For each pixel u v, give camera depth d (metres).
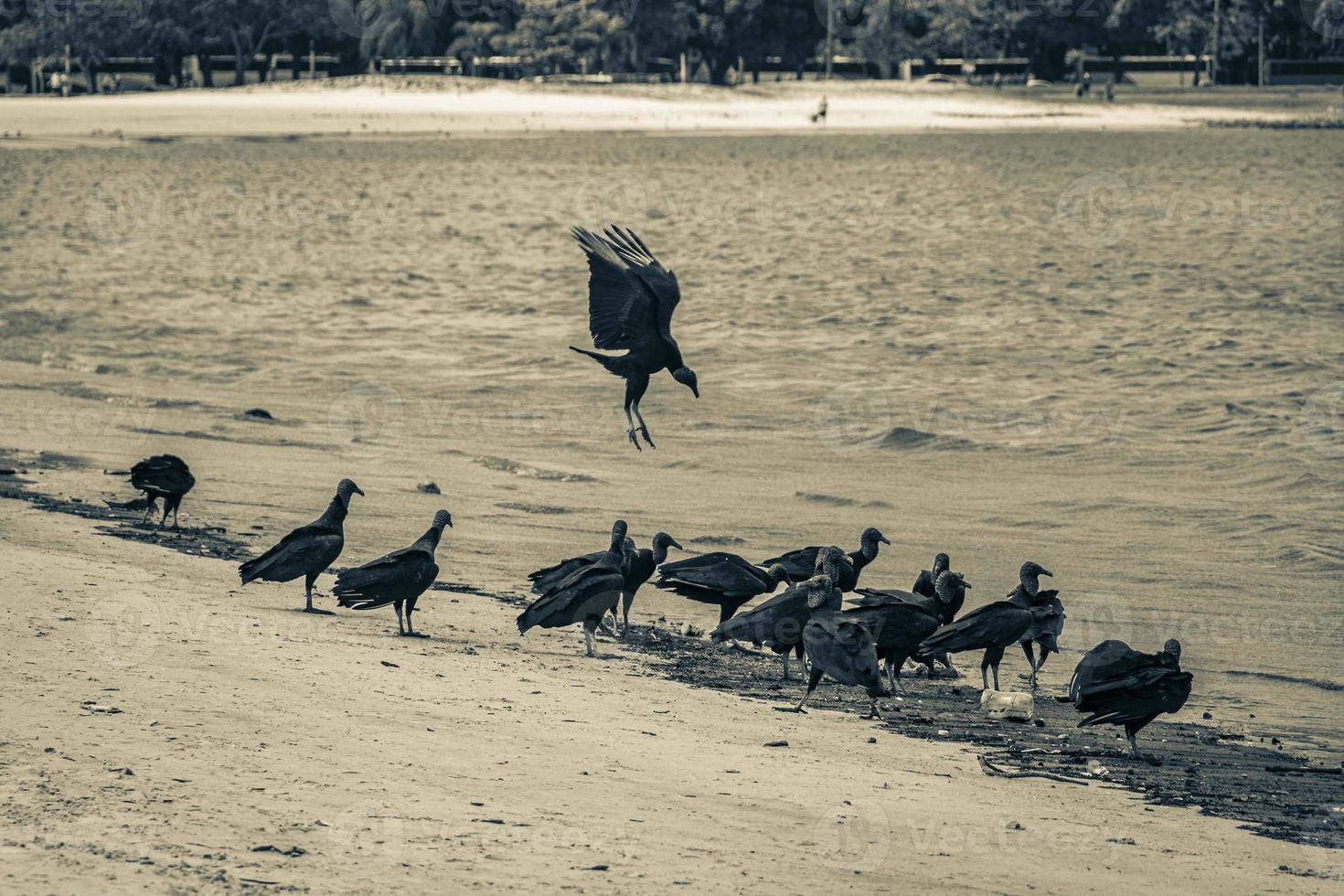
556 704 13.23
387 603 15.84
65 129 122.06
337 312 52.50
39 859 7.96
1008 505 27.08
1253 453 31.94
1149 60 176.00
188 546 19.70
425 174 96.38
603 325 12.75
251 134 119.62
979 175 96.56
